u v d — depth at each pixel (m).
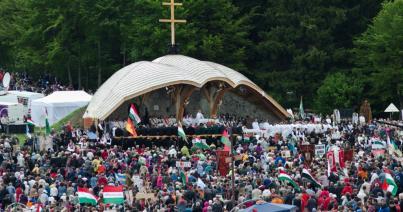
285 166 100.94
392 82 197.38
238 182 89.88
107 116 149.88
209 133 139.38
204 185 88.06
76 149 117.25
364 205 78.81
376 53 197.25
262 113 168.50
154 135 135.88
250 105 168.25
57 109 168.00
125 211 78.25
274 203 74.31
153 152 114.75
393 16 196.75
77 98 170.00
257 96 164.62
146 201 83.88
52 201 83.75
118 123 147.75
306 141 132.62
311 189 87.25
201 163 103.38
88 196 82.06
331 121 162.88
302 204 81.81
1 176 97.69
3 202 90.31
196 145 121.44
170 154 114.50
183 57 163.12
